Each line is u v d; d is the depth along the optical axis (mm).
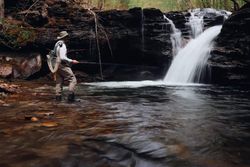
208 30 14664
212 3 26469
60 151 3512
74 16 14234
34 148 3613
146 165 3127
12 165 3074
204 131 4480
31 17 13484
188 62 13523
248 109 6465
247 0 12758
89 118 5344
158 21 14305
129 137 4094
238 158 3299
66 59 7293
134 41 14203
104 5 23375
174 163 3146
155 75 14438
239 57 11984
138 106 6727
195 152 3492
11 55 12469
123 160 3277
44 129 4500
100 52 14344
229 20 12734
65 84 11812
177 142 3879
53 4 14555
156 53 14227
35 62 12641
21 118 5219
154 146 3697
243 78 11656
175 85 11867
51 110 6051
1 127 4586
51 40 13273
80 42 13867
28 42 12922
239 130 4562
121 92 9398
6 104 6598
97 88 10586
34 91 8945
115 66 14547
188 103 7242
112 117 5465
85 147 3668
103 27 14180
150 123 4996
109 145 3740
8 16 13500
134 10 14070
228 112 6113
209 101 7605
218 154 3432
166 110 6270
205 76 12703
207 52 12953
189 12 15484
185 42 14547
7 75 11523
